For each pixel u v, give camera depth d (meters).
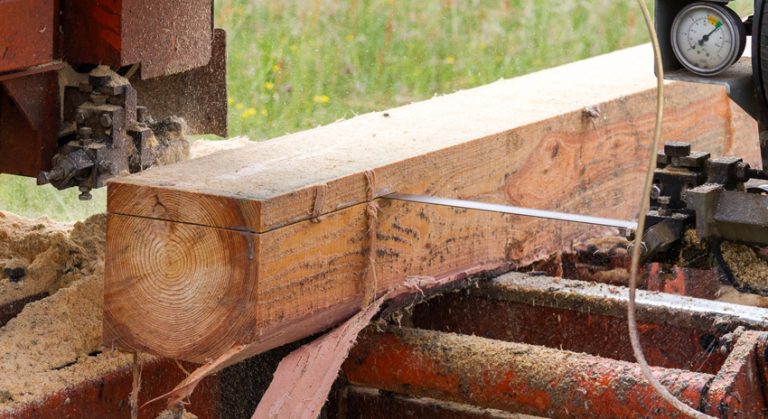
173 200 2.63
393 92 8.05
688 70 3.21
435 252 3.27
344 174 2.87
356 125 3.58
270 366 3.27
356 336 2.90
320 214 2.77
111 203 2.70
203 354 2.68
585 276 4.05
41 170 3.11
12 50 2.88
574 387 2.83
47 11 3.00
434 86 8.19
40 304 3.08
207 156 3.05
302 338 2.97
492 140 3.49
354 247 2.93
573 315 3.38
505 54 8.62
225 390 3.26
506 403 2.96
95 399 2.91
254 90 7.87
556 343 3.43
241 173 2.84
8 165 3.16
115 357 3.01
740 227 3.15
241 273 2.60
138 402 3.01
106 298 2.74
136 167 3.20
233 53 8.17
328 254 2.83
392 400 3.42
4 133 3.14
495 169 3.53
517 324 3.47
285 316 2.70
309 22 8.59
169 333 2.70
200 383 3.20
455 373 3.01
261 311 2.61
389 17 8.75
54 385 2.82
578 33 8.90
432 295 3.30
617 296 3.31
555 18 9.02
